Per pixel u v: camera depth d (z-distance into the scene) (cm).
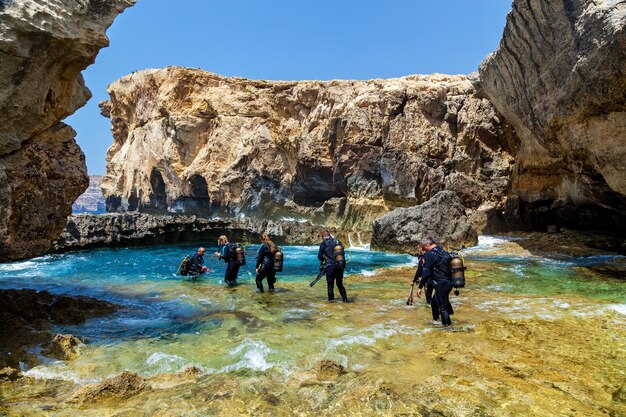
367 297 884
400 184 2341
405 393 421
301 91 2875
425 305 807
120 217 1891
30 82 570
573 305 790
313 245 2053
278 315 738
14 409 388
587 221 1745
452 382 448
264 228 2120
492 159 2297
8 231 556
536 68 1269
